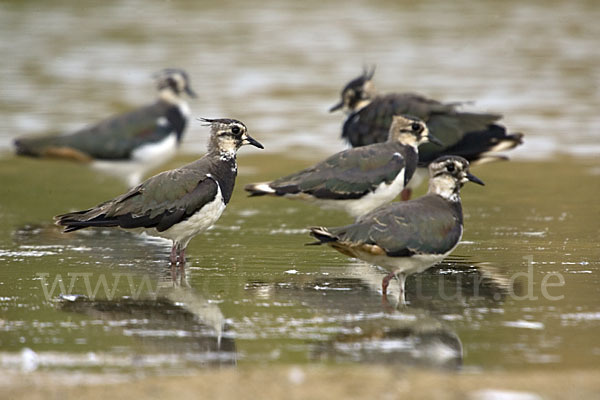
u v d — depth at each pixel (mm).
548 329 11203
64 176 21703
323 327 11359
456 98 27875
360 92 19875
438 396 8977
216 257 14750
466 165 12789
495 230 16344
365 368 9891
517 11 40719
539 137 24188
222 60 33031
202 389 9180
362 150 15586
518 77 30500
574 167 21578
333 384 9297
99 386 9312
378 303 12328
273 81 30375
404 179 15742
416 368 9930
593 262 14148
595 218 17125
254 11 41438
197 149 23859
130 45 35125
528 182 20328
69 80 30531
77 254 14977
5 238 16078
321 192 15305
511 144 17953
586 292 12656
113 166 20641
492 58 33188
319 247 15391
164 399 8953
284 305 12242
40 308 12125
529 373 9719
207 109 26938
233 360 10219
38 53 33812
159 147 20672
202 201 13781
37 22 38375
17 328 11320
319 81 30344
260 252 15055
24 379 9562
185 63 32531
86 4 42031
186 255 14906
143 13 40688
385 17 40062
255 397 8984
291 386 9250
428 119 17875
